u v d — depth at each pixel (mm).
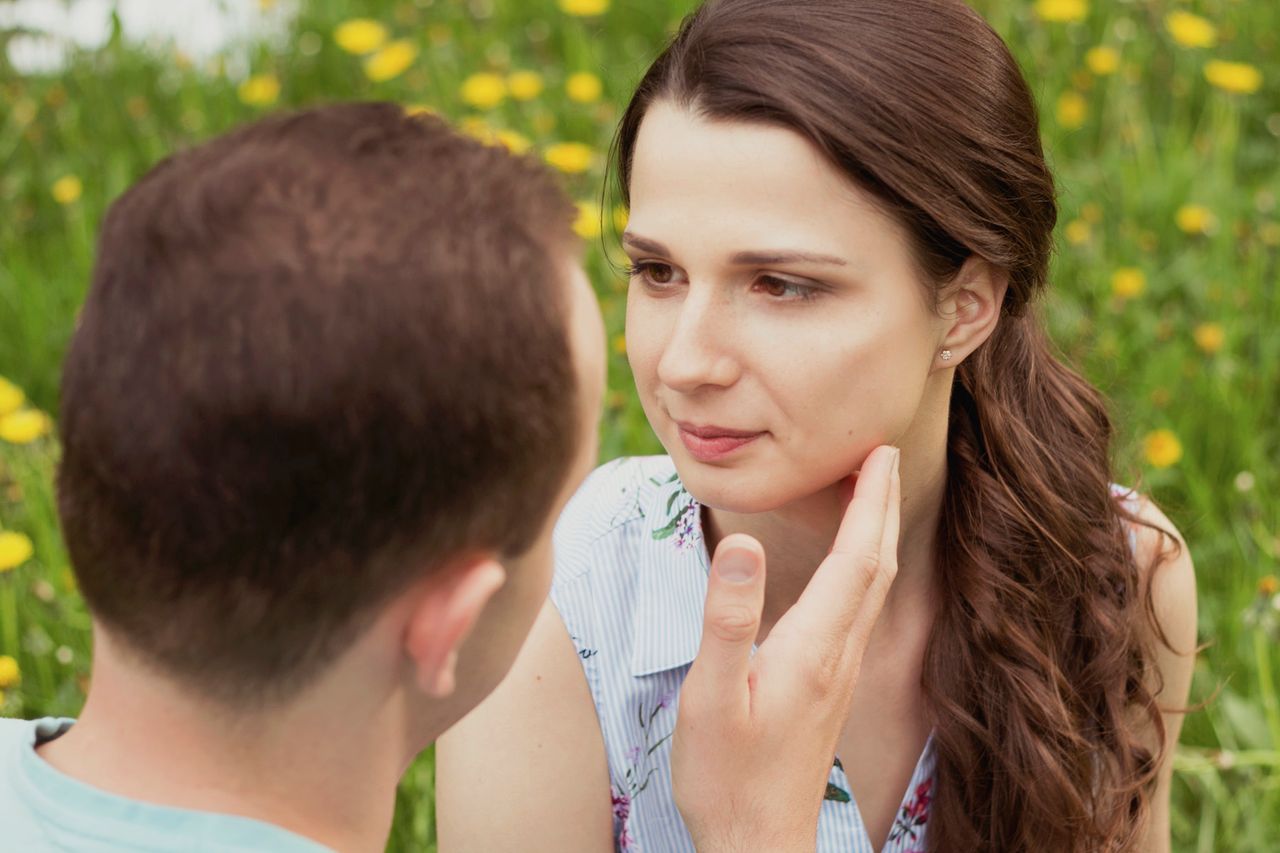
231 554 757
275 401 727
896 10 1092
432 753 1844
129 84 3592
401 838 1798
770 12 1078
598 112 3307
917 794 1384
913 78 1073
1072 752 1397
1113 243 2996
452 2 3857
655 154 1084
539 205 819
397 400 742
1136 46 3525
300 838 808
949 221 1093
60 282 2934
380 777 872
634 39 3727
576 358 833
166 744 810
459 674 896
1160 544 1484
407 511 771
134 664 799
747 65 1050
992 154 1128
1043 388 1455
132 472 746
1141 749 1477
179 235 740
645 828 1345
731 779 1082
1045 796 1353
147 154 3330
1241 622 2072
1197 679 2045
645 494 1354
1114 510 1459
